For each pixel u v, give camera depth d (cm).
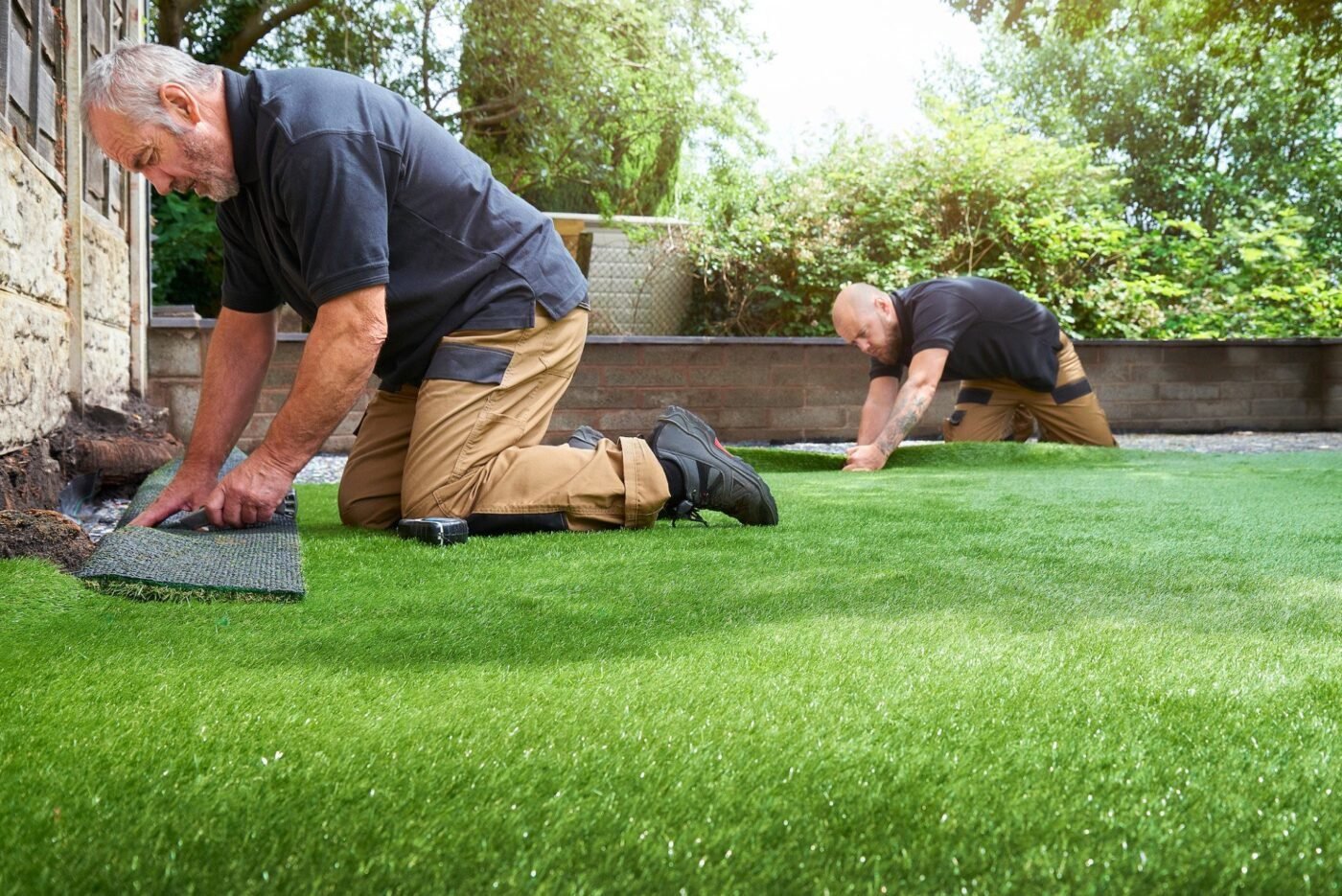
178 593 152
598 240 925
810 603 150
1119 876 64
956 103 1009
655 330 942
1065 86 1911
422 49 935
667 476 235
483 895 62
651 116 991
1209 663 115
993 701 100
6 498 253
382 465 249
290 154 203
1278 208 1606
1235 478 381
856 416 697
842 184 962
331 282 206
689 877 64
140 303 533
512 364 229
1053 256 949
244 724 94
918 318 464
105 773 81
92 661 117
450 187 225
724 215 983
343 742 89
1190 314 1073
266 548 189
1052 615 141
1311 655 119
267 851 67
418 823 72
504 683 108
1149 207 1808
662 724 93
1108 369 775
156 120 198
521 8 895
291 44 971
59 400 354
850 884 63
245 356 246
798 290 938
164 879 63
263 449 215
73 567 172
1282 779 79
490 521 225
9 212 277
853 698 102
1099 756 85
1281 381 795
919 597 154
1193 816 72
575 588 162
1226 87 1719
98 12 446
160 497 236
